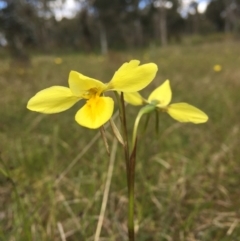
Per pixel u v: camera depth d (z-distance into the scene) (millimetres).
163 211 149
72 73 76
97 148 205
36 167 189
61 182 166
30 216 134
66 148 207
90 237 131
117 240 137
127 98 99
